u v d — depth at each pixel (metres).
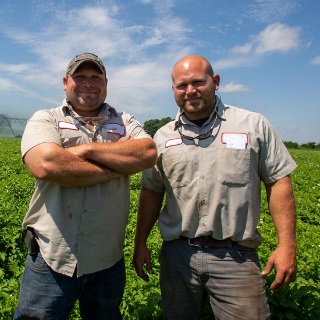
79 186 3.33
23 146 3.39
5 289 4.93
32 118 3.53
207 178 3.53
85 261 3.42
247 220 3.54
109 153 3.35
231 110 3.68
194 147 3.61
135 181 13.95
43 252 3.41
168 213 3.85
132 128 3.83
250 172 3.53
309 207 11.68
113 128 3.74
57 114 3.62
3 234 6.70
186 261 3.68
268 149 3.56
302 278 4.94
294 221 3.48
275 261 3.42
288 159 3.54
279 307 4.35
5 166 16.58
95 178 3.31
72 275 3.39
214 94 3.65
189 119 3.69
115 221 3.55
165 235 3.79
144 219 4.10
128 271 5.74
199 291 3.73
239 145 3.50
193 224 3.61
